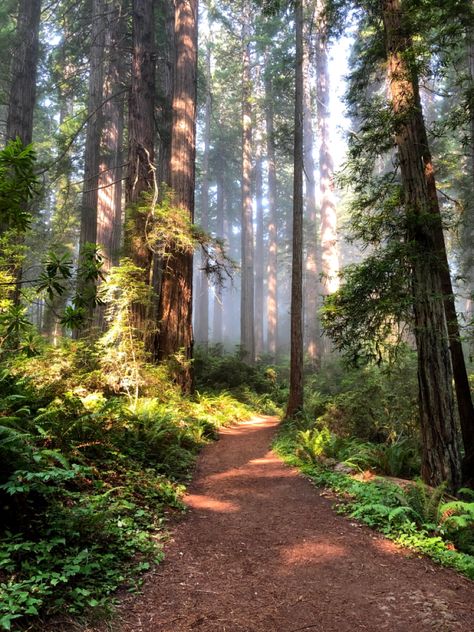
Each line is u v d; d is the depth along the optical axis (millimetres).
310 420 12078
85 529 4066
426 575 4262
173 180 14750
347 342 8234
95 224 18562
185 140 14867
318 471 8094
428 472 7512
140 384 10391
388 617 3457
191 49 15188
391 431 10609
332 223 28172
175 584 3854
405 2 8086
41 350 9148
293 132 16188
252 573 4199
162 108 19094
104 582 3602
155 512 5457
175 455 8234
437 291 7648
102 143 20000
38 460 3969
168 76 19891
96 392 9281
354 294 7664
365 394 11633
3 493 3838
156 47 20875
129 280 10719
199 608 3490
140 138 14133
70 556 3662
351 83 10578
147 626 3184
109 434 6953
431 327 7605
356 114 10398
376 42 9609
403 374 11336
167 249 14219
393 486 6367
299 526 5531
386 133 8234
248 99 30219
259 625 3293
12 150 3783
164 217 12531
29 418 5664
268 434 12570
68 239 25484
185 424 10266
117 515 4879
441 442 7457
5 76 19625
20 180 3916
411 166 7961
